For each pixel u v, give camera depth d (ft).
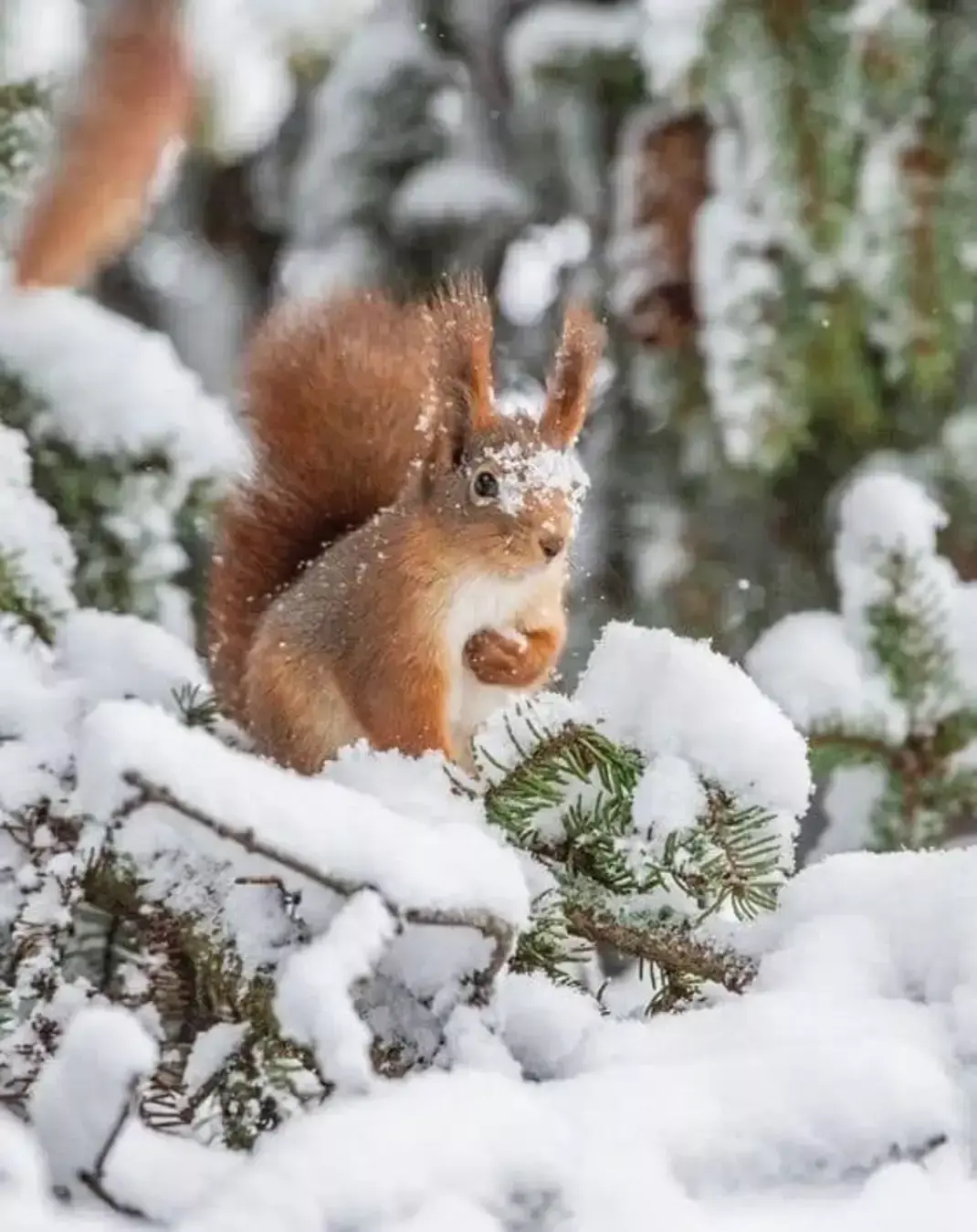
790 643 22.24
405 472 18.47
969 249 29.48
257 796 10.84
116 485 22.11
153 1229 8.79
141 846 11.77
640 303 31.63
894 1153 10.84
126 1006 12.17
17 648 15.71
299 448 18.61
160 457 22.13
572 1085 10.78
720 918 14.51
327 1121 9.39
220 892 11.87
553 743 14.80
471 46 38.96
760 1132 10.73
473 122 38.78
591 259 35.40
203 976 11.96
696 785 14.46
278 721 16.28
